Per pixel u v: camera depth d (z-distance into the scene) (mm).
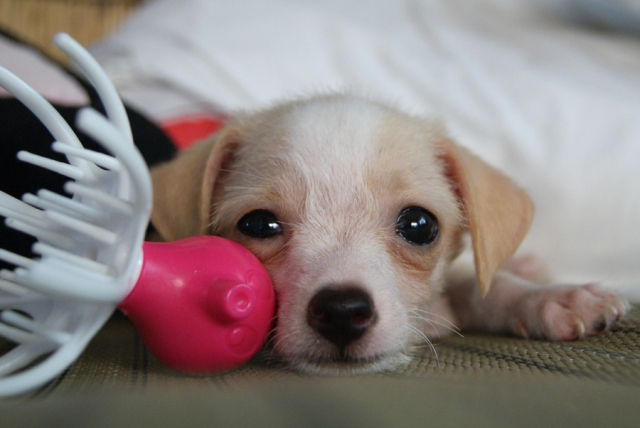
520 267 275
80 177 164
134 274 171
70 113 219
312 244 218
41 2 487
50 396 161
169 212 229
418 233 226
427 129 246
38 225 164
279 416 146
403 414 150
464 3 481
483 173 240
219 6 394
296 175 223
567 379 170
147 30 380
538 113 333
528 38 429
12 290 166
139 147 254
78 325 166
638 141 315
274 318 206
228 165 240
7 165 204
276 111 246
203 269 180
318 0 429
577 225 305
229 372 186
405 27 426
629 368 176
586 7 463
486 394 160
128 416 144
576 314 214
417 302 225
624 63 391
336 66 377
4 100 221
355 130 230
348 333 202
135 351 201
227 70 349
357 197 222
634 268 294
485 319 238
